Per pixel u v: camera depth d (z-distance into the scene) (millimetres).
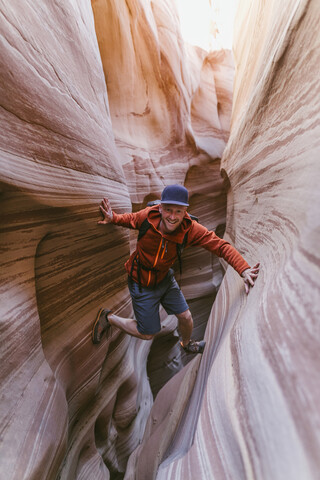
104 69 4371
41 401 1646
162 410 3834
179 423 2664
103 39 4188
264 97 2406
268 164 2199
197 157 6359
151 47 4922
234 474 885
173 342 6180
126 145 4520
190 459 1287
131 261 2238
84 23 2494
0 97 1308
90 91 2428
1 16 1323
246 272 1756
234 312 2035
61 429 1778
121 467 4211
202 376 2488
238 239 3125
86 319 2457
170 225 1777
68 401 2260
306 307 872
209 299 7125
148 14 4863
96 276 2537
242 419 939
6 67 1335
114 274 2854
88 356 2494
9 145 1364
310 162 1324
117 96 4562
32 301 1711
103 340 2758
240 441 893
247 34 3748
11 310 1501
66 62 1991
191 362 3857
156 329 2320
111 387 3400
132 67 4664
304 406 691
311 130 1417
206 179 6672
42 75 1640
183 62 5875
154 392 6395
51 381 1824
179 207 1726
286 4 2137
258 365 985
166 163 5383
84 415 2961
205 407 1383
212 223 7051
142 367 4992
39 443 1502
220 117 7496
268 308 1135
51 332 2064
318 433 616
